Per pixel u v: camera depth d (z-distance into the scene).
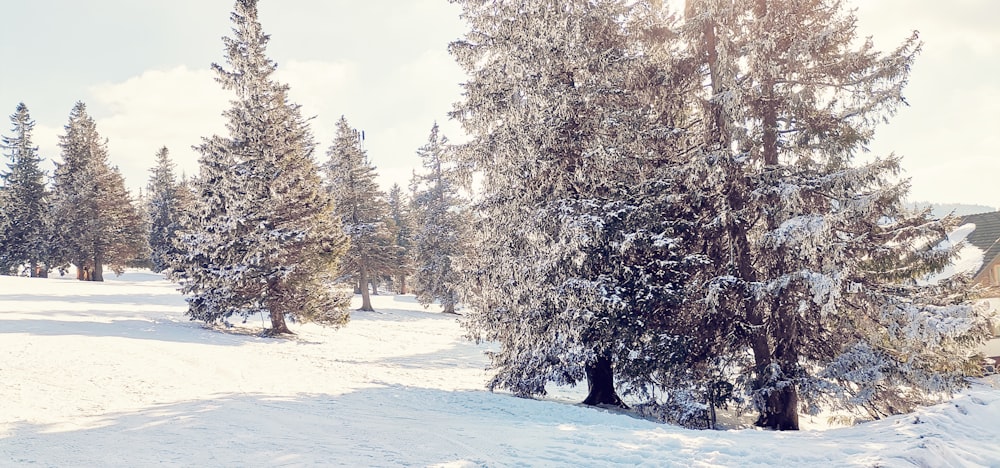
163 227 69.88
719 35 15.11
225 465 8.09
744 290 13.92
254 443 9.44
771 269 14.68
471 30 18.92
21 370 15.09
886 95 13.34
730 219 14.28
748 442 9.07
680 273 15.12
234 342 24.66
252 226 28.27
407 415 12.56
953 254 13.86
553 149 16.22
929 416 9.64
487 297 17.89
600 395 17.31
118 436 9.84
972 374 14.40
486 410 13.88
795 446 8.69
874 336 14.20
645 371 14.59
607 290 14.62
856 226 14.19
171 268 29.31
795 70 14.46
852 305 14.12
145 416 11.59
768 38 14.05
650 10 16.83
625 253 15.13
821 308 12.92
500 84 17.89
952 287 14.27
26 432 9.93
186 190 67.56
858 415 14.89
